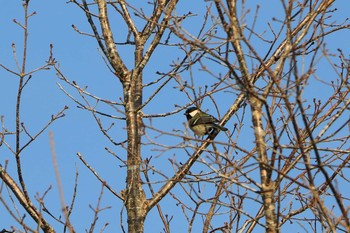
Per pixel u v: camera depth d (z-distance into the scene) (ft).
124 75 52.11
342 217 33.35
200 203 43.91
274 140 34.22
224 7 35.40
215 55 34.91
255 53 33.65
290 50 37.06
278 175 35.99
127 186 48.44
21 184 44.98
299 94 31.76
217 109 49.14
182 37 36.24
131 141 49.44
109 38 53.52
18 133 44.34
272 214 35.42
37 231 33.78
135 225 47.44
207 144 46.60
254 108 37.14
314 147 32.07
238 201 43.83
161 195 47.75
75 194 38.83
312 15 38.86
